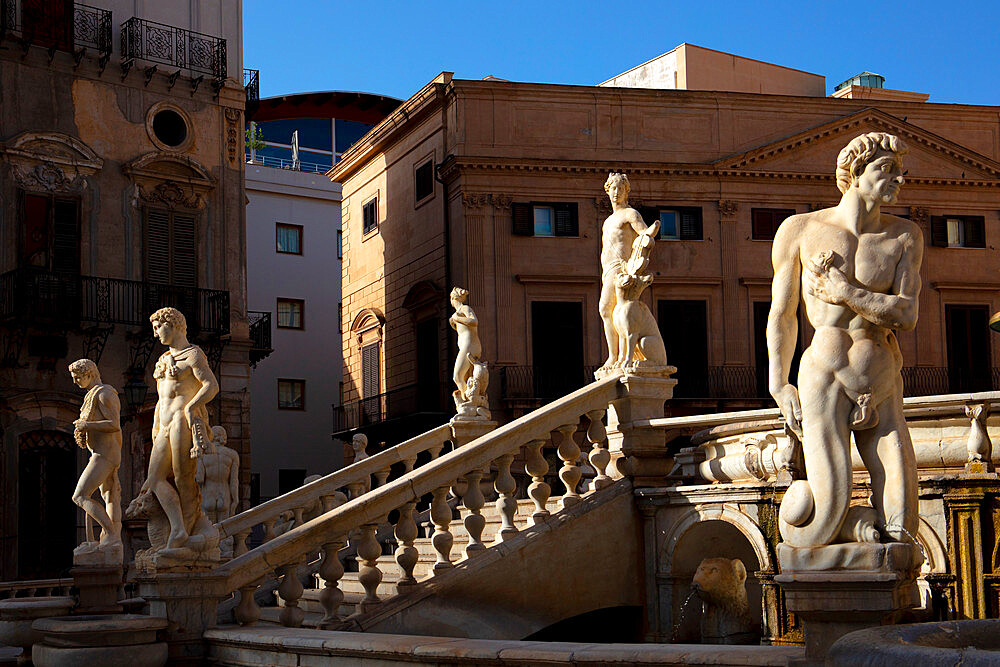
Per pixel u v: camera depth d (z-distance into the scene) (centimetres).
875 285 652
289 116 5741
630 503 1185
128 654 950
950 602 905
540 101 4184
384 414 4606
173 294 3362
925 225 4516
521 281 4084
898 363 663
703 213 4281
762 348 4278
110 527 1631
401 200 4616
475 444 1115
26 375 3111
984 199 4581
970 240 4553
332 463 5378
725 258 4275
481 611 1080
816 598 628
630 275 1233
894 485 642
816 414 651
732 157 4259
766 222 4331
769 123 4375
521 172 4122
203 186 3462
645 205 4222
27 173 3167
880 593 614
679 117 4297
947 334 4469
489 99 4150
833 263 659
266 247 5294
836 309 661
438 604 1059
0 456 3028
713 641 1082
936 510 916
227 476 1589
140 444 3241
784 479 1025
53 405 3119
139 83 3378
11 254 3128
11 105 3158
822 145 4403
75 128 3256
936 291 4478
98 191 3284
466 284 4056
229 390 3462
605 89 4219
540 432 1159
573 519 1144
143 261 3344
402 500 1067
